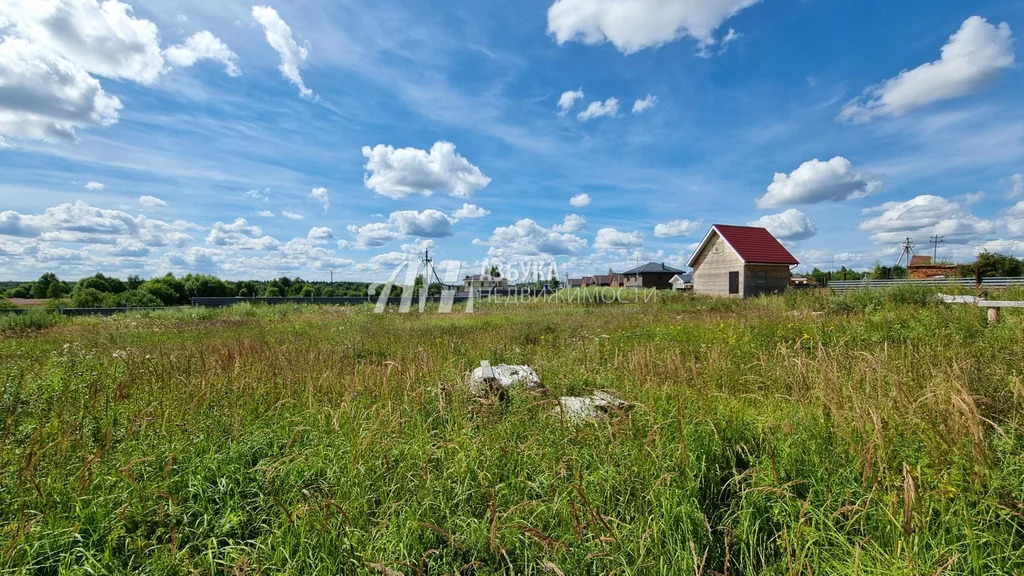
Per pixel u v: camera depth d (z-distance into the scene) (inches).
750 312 552.1
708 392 159.9
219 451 134.0
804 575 86.3
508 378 211.9
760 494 103.0
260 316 743.1
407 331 445.7
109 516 101.0
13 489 106.5
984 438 104.3
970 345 247.0
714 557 92.5
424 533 98.2
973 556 78.0
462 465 119.3
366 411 160.9
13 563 85.4
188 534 100.3
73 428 141.3
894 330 309.9
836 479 104.9
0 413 161.5
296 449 131.7
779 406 157.8
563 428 143.1
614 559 88.4
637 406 149.6
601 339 346.3
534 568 90.4
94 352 303.3
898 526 83.9
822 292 678.5
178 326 563.8
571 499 101.0
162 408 158.9
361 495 109.3
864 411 122.2
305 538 94.4
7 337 460.8
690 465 112.1
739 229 1117.7
